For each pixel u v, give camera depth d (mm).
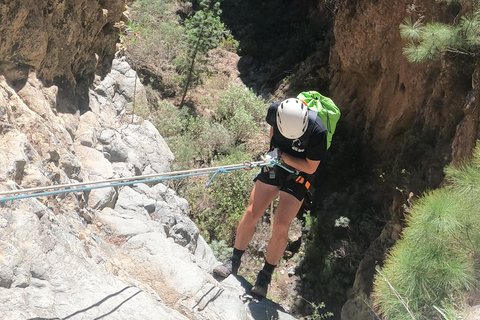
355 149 11789
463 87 8023
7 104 3801
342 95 12797
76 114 5414
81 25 5512
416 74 9609
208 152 10836
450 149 8266
